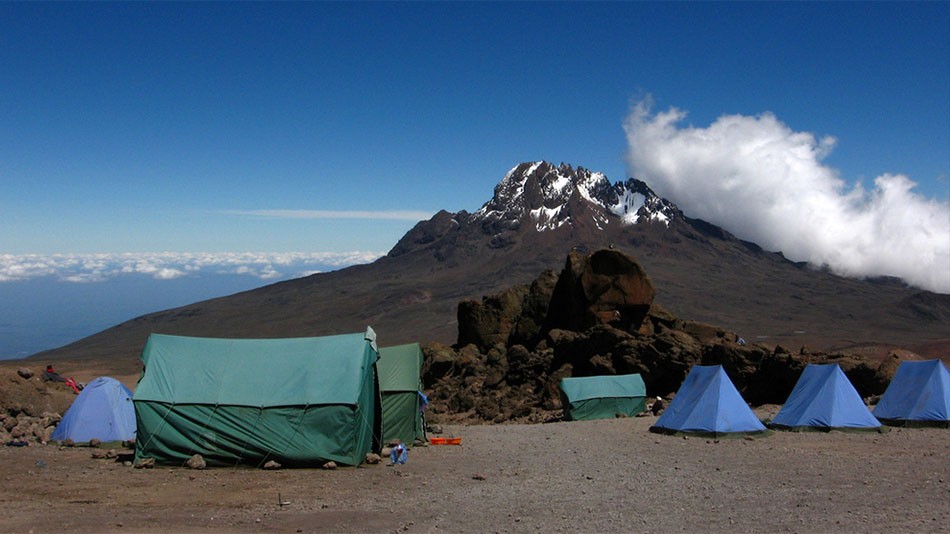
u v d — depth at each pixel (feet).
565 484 82.99
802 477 84.79
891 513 65.77
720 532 60.39
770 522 63.26
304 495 76.84
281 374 97.55
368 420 101.40
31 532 59.77
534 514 67.72
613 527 62.54
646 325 247.70
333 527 63.10
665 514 67.00
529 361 241.76
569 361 231.50
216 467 93.20
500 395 231.71
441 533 61.00
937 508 67.62
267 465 92.27
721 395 127.24
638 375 186.91
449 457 105.50
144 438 93.56
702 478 85.51
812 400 129.90
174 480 84.38
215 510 69.62
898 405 134.31
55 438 107.86
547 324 271.90
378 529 62.44
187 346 100.53
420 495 76.84
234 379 96.89
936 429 127.13
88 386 111.45
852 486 78.69
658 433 132.05
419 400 124.88
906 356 174.91
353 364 98.53
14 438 108.27
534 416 196.44
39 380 127.95
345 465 94.17
